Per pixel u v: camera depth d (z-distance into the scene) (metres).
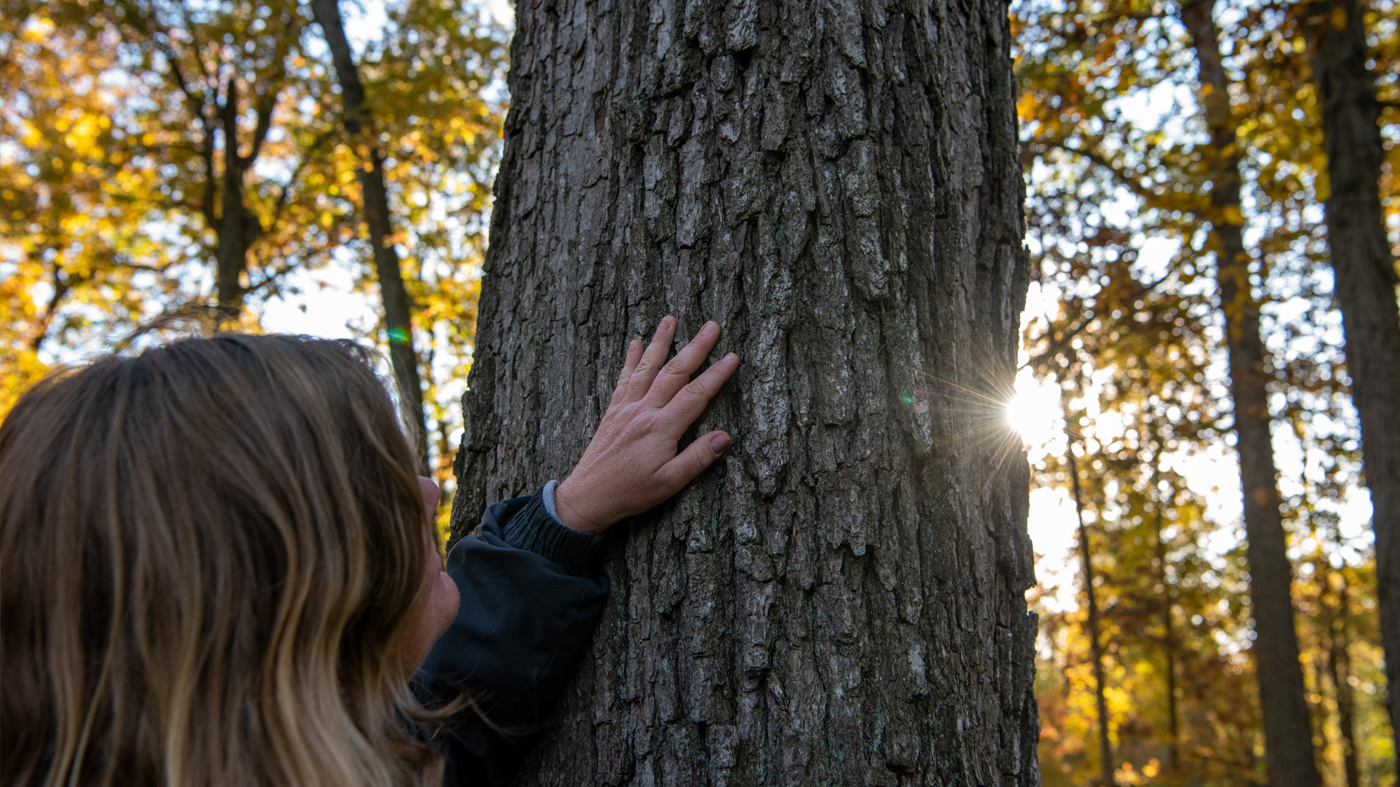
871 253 1.20
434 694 1.13
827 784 1.08
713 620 1.15
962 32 1.42
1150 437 8.66
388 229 6.56
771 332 1.20
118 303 10.57
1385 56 5.47
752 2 1.29
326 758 0.69
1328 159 5.40
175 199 9.86
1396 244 8.29
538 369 1.37
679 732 1.13
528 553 1.19
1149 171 6.48
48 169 9.37
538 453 1.33
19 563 0.68
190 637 0.67
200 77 9.76
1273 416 9.18
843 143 1.24
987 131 1.43
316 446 0.76
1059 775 12.30
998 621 1.26
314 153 9.26
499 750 1.19
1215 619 10.72
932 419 1.19
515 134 1.51
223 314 0.94
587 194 1.37
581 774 1.18
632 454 1.17
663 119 1.31
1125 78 5.96
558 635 1.18
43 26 9.21
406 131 7.05
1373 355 5.09
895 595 1.13
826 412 1.17
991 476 1.30
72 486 0.69
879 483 1.16
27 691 0.67
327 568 0.73
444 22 7.99
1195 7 5.85
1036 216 6.93
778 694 1.11
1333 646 14.29
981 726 1.17
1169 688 11.26
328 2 6.88
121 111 9.86
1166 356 8.55
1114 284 6.73
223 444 0.72
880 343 1.19
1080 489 9.11
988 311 1.36
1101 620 10.74
